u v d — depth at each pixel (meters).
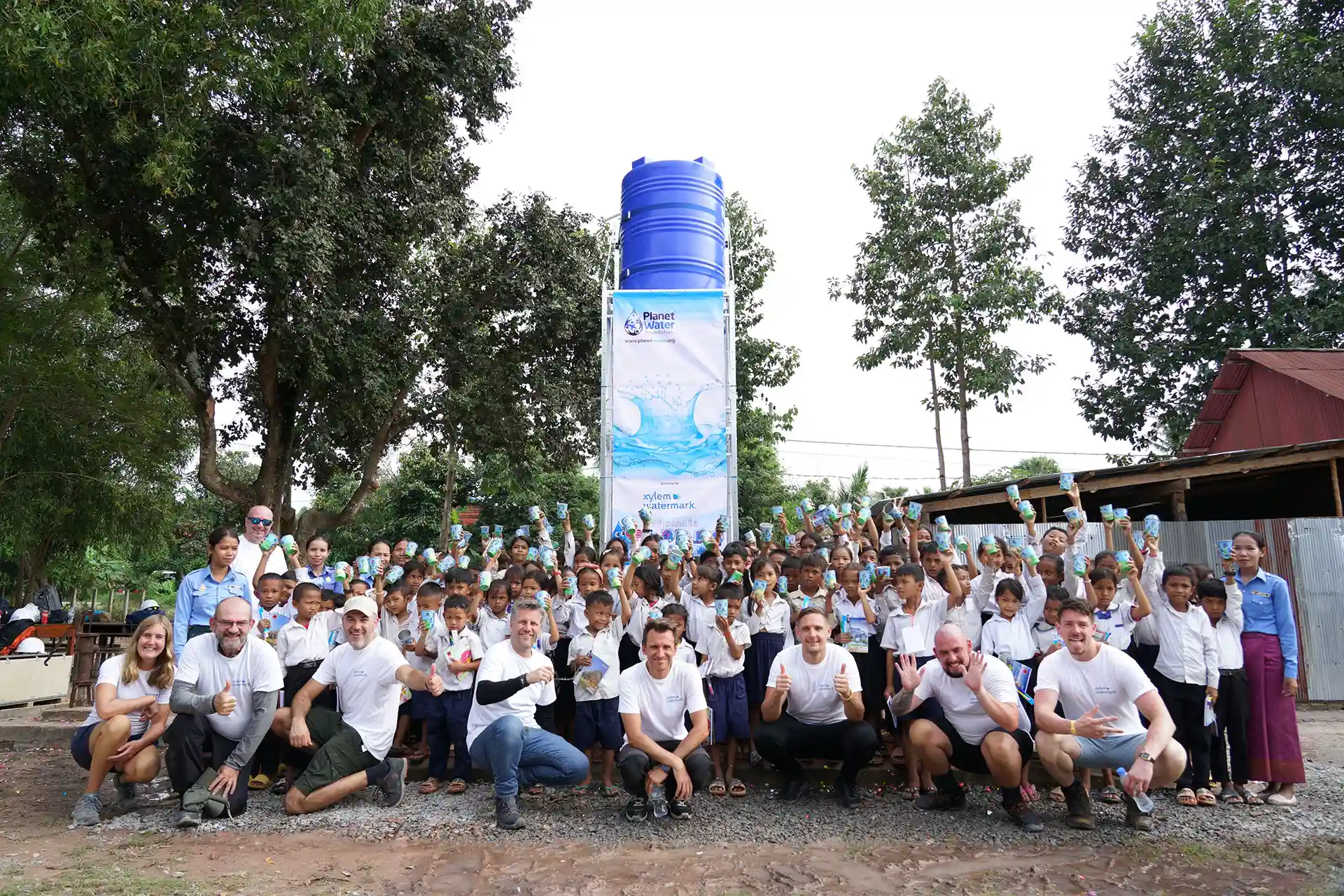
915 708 5.40
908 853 4.56
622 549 7.26
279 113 12.18
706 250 9.62
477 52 14.60
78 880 4.14
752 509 24.69
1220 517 13.73
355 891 4.01
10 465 14.52
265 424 15.72
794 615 6.37
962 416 19.30
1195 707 5.45
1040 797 5.57
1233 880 4.12
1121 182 21.17
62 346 13.20
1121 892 3.97
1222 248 18.80
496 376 15.27
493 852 4.60
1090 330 21.17
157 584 28.41
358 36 10.17
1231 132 19.59
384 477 29.80
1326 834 4.81
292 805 5.28
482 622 6.32
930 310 19.23
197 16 9.09
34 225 12.46
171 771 5.32
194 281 13.31
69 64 8.30
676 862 4.41
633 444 8.95
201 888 4.03
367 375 13.48
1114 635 5.64
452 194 15.79
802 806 5.46
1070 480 6.23
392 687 5.47
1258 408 15.89
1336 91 17.95
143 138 10.06
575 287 15.80
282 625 6.36
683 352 9.08
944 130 19.73
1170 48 20.70
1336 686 10.34
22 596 17.42
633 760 5.12
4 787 6.24
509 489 26.77
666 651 5.21
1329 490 11.65
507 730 5.07
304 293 12.87
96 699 5.36
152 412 14.84
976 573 6.63
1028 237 19.34
